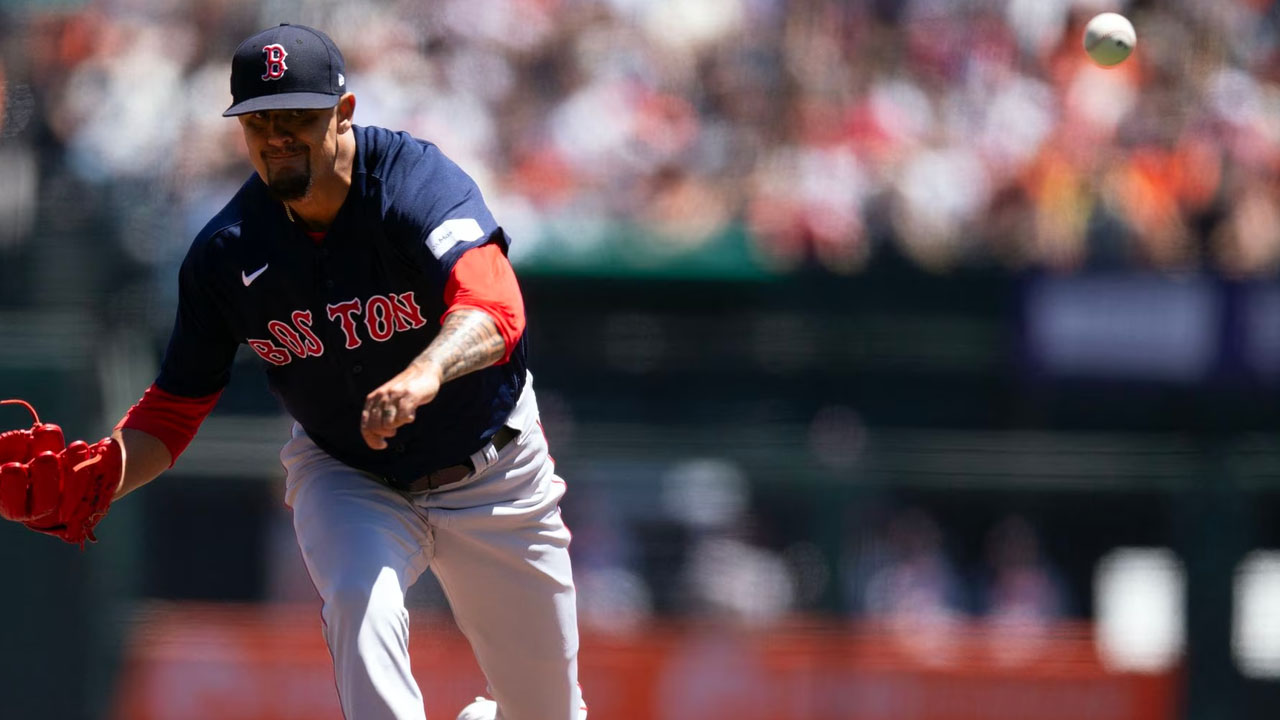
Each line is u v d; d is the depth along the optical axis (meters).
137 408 13.15
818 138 36.91
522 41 39.31
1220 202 34.94
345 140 11.96
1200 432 31.14
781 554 29.86
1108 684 29.22
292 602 29.73
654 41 39.25
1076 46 38.69
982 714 28.88
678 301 32.59
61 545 29.25
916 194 34.56
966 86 38.25
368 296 12.23
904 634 29.17
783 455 30.19
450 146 37.19
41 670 29.08
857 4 39.75
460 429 12.77
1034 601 29.95
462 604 13.74
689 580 29.39
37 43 37.25
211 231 12.36
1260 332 31.16
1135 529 30.23
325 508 12.68
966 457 30.48
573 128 37.28
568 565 13.81
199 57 38.91
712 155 36.69
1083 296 31.56
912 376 31.66
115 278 32.06
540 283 32.91
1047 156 35.88
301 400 12.78
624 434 30.20
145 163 35.47
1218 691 29.45
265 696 29.14
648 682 28.89
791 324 32.22
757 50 39.06
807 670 28.94
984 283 31.81
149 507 29.78
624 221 34.19
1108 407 31.30
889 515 30.06
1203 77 37.94
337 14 39.72
